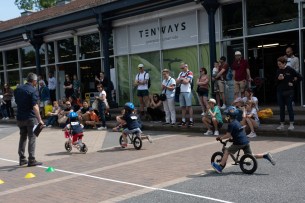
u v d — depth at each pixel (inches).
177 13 637.9
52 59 892.6
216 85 537.3
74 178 300.2
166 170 302.0
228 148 278.2
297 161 299.1
